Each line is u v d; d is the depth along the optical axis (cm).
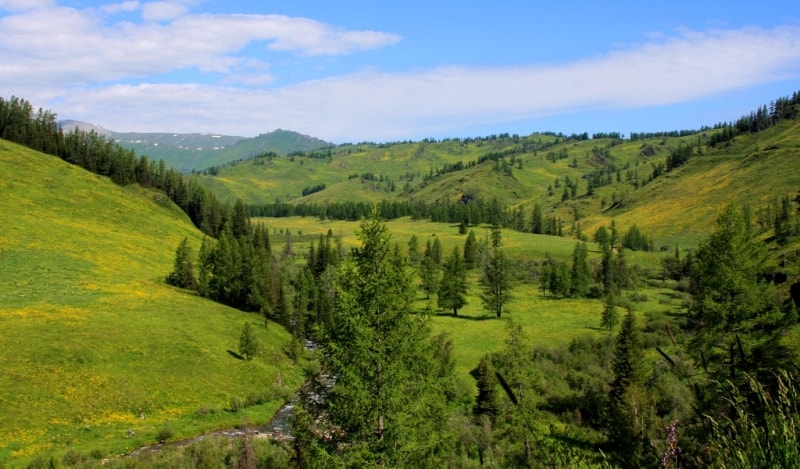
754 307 2747
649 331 6112
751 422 538
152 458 3794
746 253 2881
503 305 10306
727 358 2759
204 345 6619
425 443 1911
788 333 2842
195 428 4694
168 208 16400
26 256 8950
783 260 5088
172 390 5428
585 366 5712
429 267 11688
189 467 3556
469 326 8650
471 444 3156
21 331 5806
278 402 5631
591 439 2100
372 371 1930
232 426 4866
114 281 8819
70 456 3859
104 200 14162
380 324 1998
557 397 4416
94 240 10988
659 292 11050
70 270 8844
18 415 4366
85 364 5412
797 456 479
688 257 11475
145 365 5734
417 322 2092
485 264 15388
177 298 8569
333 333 2045
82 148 17625
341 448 1902
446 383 2159
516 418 2975
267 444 3966
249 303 9169
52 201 12619
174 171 18462
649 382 3691
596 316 9038
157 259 11331
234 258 9494
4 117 17062
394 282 2064
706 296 2909
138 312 7350
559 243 18250
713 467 554
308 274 10312
